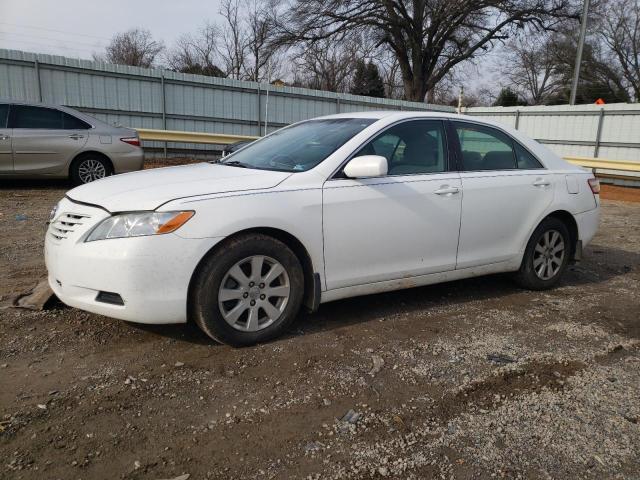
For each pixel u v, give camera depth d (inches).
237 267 131.3
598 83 1718.8
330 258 144.6
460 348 141.3
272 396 113.6
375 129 157.8
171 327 146.5
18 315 150.3
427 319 162.4
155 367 124.3
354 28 1167.0
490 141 184.4
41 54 562.6
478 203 171.6
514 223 182.4
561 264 199.3
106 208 126.5
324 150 153.1
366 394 115.9
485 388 120.3
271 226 133.6
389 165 157.9
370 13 1168.8
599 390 121.4
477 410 111.3
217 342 137.8
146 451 94.0
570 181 197.9
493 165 182.2
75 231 128.3
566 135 753.6
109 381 117.3
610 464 95.1
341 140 155.2
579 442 101.2
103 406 107.4
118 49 1950.1
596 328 160.7
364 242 149.3
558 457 96.6
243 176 142.8
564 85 1829.5
